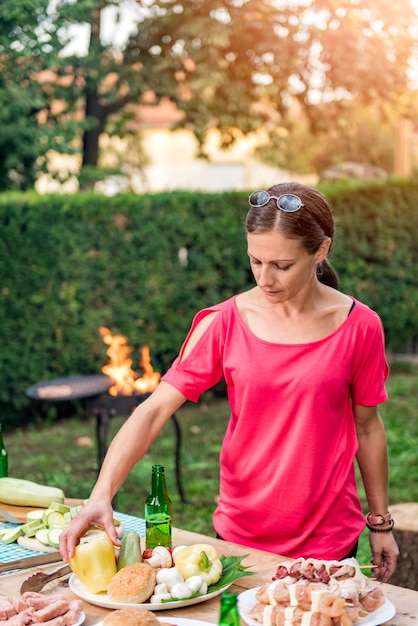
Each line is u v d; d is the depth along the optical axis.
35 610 2.26
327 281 2.97
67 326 8.75
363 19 10.38
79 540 2.54
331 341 2.77
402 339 11.83
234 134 12.72
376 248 11.12
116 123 12.20
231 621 1.93
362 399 2.88
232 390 2.86
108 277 8.98
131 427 2.80
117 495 6.36
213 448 7.97
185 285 9.52
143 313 9.20
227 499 2.93
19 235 8.41
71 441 8.22
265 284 2.66
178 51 10.73
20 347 8.50
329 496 2.79
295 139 19.14
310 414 2.74
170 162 20.36
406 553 4.62
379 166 19.98
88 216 8.82
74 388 5.74
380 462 2.98
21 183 10.68
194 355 2.90
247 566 2.62
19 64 9.77
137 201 9.12
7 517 3.10
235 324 2.86
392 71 10.56
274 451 2.79
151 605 2.31
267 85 11.36
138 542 2.50
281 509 2.81
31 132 9.97
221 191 9.81
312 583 2.28
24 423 8.90
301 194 2.66
